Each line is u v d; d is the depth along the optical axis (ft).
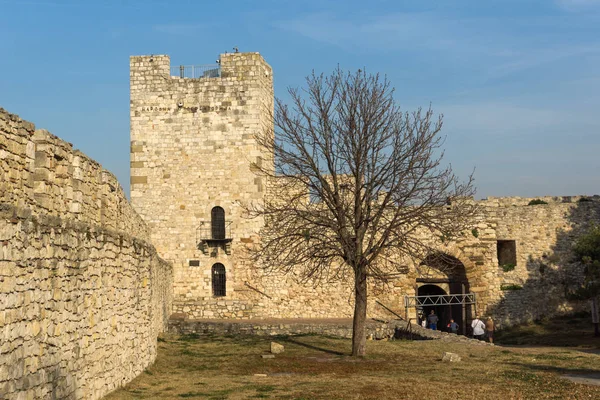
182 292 153.07
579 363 88.63
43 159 51.70
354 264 99.45
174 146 155.02
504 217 172.24
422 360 93.61
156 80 155.94
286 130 101.50
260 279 151.84
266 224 149.59
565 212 174.40
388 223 112.27
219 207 153.99
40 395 41.86
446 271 161.38
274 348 102.32
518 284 169.17
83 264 51.75
